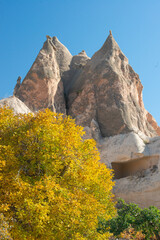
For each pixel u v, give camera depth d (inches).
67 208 446.6
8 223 419.8
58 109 1686.8
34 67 1679.4
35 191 434.6
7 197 448.8
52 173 505.4
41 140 517.7
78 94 1747.0
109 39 1820.9
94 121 1498.5
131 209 615.5
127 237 673.6
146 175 1279.5
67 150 511.2
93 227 485.4
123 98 1561.3
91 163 563.2
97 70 1665.8
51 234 431.8
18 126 547.5
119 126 1461.6
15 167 490.9
